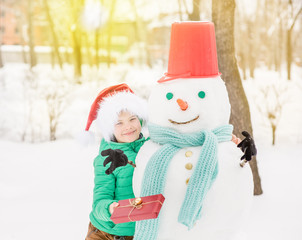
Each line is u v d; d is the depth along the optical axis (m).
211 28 2.21
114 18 19.75
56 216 4.32
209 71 2.19
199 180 2.01
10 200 4.81
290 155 6.49
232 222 2.12
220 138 2.17
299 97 10.22
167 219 2.10
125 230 2.41
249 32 16.14
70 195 4.93
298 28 16.16
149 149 2.22
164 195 2.09
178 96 2.14
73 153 6.82
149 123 2.26
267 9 16.47
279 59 15.28
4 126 8.76
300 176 5.40
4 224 4.15
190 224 1.98
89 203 4.66
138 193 2.20
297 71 15.36
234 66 4.38
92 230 2.53
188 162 2.10
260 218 4.05
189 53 2.17
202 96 2.14
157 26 19.92
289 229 3.80
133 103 2.44
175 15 15.68
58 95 10.64
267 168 5.82
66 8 15.69
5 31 26.27
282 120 8.53
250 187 2.18
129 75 15.27
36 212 4.45
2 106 10.17
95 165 2.42
